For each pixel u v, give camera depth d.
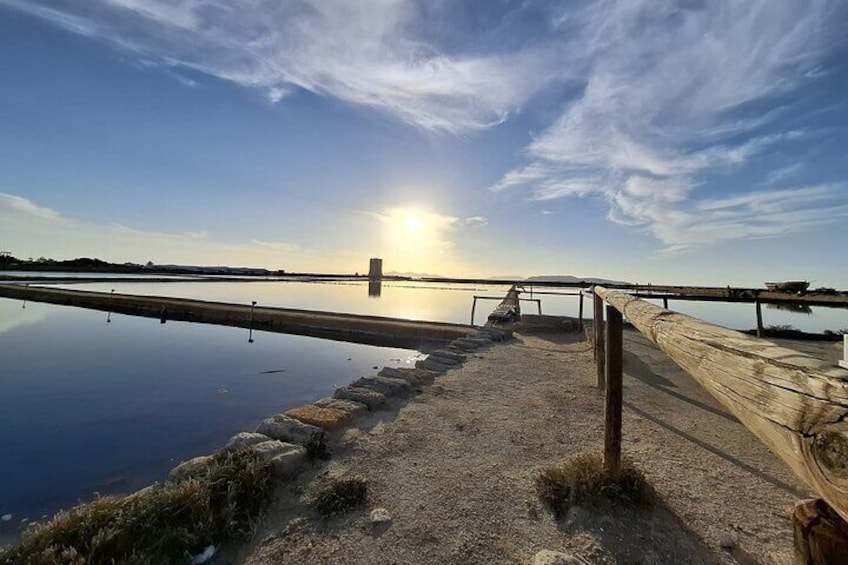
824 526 0.90
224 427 5.30
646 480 2.90
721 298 9.01
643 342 9.30
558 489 2.84
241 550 2.37
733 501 2.79
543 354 8.12
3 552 2.07
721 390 1.08
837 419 0.60
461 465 3.39
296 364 9.46
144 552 2.16
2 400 6.42
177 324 16.27
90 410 5.93
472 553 2.33
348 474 3.21
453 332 12.05
